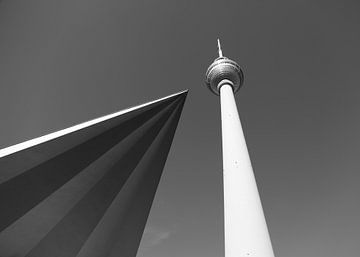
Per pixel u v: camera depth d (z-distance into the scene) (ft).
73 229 61.52
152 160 71.87
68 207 59.82
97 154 61.11
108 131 60.80
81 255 64.80
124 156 65.87
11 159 48.57
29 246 57.62
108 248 68.80
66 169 57.16
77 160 58.29
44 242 58.85
